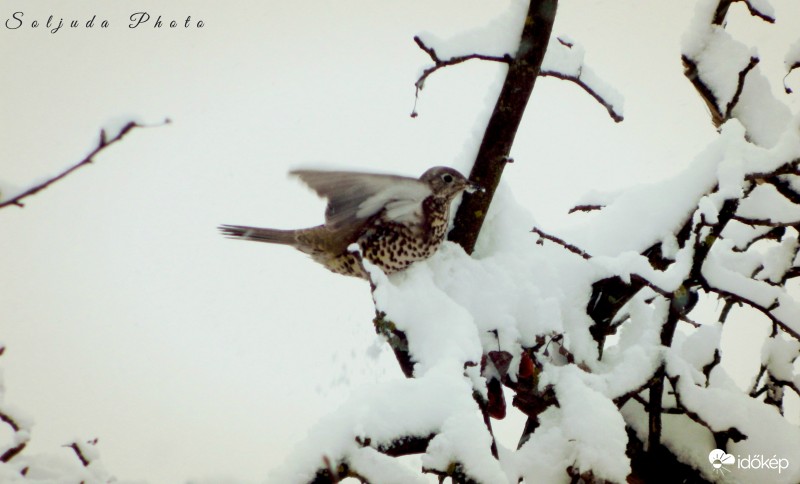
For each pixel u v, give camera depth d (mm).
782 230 7988
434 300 5867
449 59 6523
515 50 6586
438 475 4438
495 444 5375
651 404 6191
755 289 6219
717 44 8156
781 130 7883
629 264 6105
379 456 4738
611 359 6984
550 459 5996
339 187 6973
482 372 5988
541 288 6648
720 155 6887
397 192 7000
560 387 5867
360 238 7312
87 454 5148
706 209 5758
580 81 6902
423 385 4832
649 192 7133
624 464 5336
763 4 7875
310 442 4719
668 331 6332
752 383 8078
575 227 7180
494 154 6797
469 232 7020
